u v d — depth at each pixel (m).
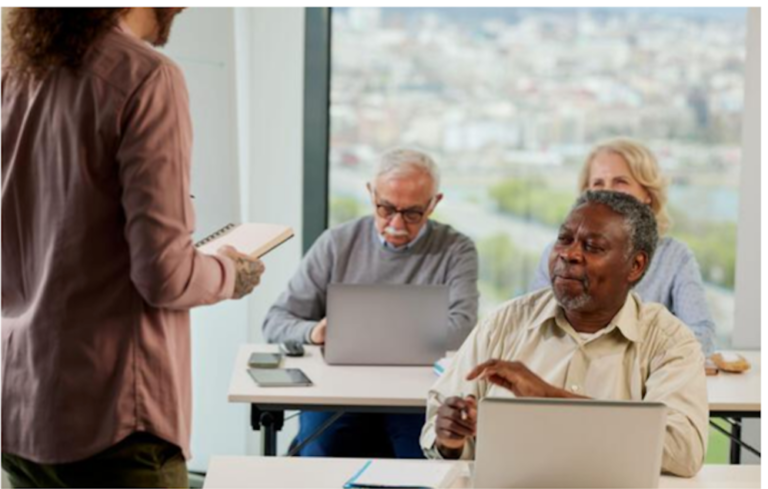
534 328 2.93
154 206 2.16
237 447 4.96
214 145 4.46
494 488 2.28
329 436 4.15
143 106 2.17
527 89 5.13
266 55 5.04
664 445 2.62
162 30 2.43
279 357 3.90
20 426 2.28
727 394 3.63
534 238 5.19
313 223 5.12
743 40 5.08
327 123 5.09
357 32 5.10
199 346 4.86
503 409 2.26
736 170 5.14
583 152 5.15
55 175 2.24
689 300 4.23
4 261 2.33
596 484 2.28
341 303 3.87
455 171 5.16
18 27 2.23
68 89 2.22
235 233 2.71
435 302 3.88
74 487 2.26
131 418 2.22
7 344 2.31
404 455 4.06
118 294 2.23
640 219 2.80
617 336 2.86
